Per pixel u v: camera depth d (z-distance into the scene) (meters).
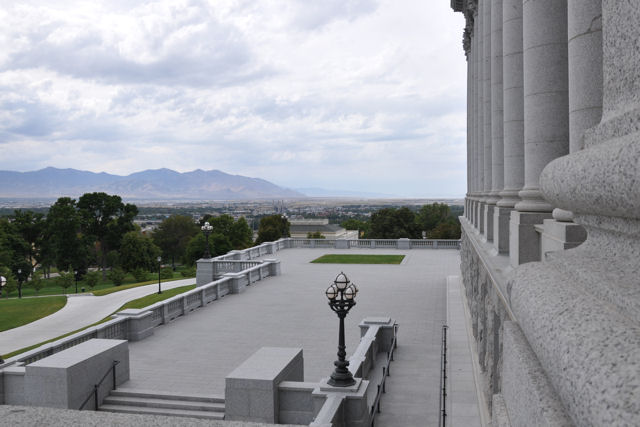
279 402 14.44
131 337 23.47
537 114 9.20
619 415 1.22
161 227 152.12
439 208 146.62
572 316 1.87
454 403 14.05
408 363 19.08
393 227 104.19
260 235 117.00
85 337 20.73
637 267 2.15
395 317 26.31
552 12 9.01
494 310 10.88
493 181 17.73
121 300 56.44
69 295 61.94
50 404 15.22
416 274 40.31
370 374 17.94
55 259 114.06
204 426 2.80
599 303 1.94
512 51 13.02
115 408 16.47
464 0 35.31
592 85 6.21
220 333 24.53
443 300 30.31
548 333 1.94
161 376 18.81
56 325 42.38
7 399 16.03
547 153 9.13
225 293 33.34
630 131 2.33
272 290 34.81
